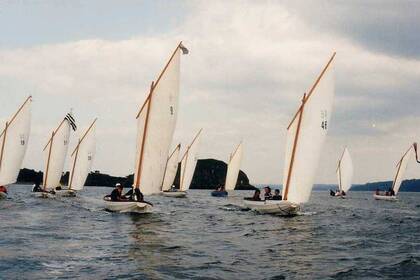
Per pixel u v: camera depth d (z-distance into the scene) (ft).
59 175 388.57
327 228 171.12
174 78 211.82
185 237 137.69
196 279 82.28
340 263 99.40
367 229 170.19
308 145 211.00
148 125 216.95
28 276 81.56
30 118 309.63
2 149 308.40
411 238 144.15
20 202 286.66
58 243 118.01
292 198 217.97
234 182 574.97
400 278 85.97
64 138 385.70
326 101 204.44
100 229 151.02
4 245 113.09
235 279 83.20
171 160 531.91
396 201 538.06
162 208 271.28
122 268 89.20
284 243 129.49
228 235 145.48
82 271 86.02
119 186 220.43
